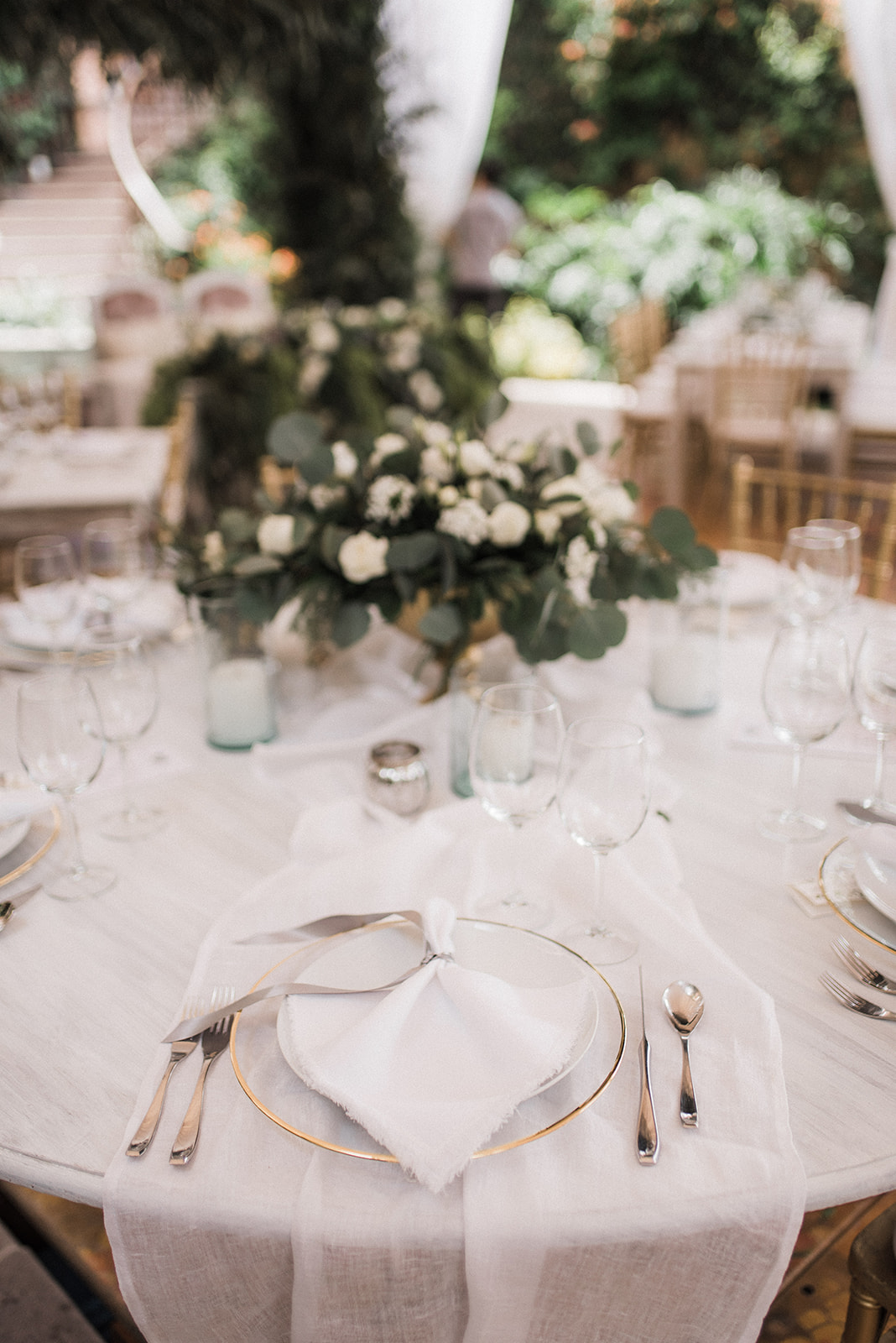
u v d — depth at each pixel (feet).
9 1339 3.96
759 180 29.60
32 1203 4.35
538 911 3.55
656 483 17.89
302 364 15.55
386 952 3.14
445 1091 2.60
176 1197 2.47
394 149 18.66
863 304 27.76
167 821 4.35
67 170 30.50
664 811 4.29
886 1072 2.91
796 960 3.42
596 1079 2.73
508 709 3.49
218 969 3.28
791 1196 2.44
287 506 5.06
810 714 3.99
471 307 22.86
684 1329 2.54
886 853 3.54
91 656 4.29
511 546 4.78
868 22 14.55
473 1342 2.47
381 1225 2.39
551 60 29.94
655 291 26.40
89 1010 3.22
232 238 28.71
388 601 4.80
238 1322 2.60
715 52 28.78
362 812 4.21
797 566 5.63
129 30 13.21
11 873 3.85
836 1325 3.85
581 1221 2.39
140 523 9.27
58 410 14.51
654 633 5.19
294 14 14.16
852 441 14.60
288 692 5.47
